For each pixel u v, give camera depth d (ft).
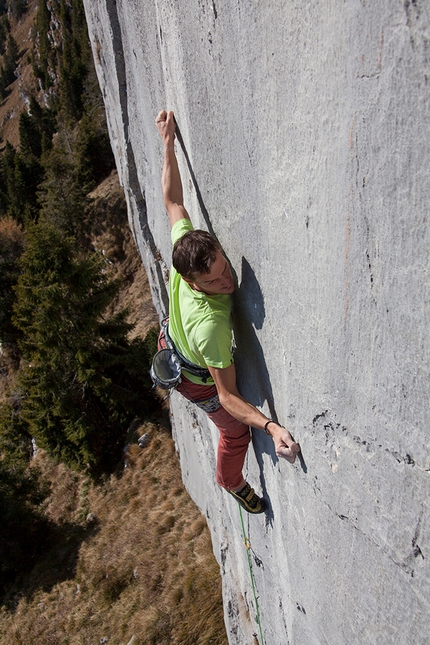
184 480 47.37
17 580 51.39
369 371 5.84
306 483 8.70
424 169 4.25
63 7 222.69
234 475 11.49
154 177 21.30
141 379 60.49
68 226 92.89
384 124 4.54
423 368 4.92
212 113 8.86
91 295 59.88
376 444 6.13
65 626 43.19
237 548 20.44
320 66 5.22
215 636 34.65
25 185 140.26
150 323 71.15
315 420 7.61
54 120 185.57
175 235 9.97
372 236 5.14
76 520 54.13
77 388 60.59
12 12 334.85
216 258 7.68
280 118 6.37
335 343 6.42
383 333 5.39
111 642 38.78
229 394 8.86
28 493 56.70
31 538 53.31
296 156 6.23
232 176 8.64
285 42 5.74
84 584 45.60
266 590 15.03
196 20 8.38
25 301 59.06
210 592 36.99
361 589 7.62
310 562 9.62
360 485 6.77
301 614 11.20
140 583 41.29
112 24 23.65
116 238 88.43
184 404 30.94
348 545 7.67
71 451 59.52
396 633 6.90
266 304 8.39
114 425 61.11
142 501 49.78
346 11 4.59
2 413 71.31
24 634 44.98
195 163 10.81
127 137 27.78
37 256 57.06
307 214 6.31
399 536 6.19
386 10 4.13
